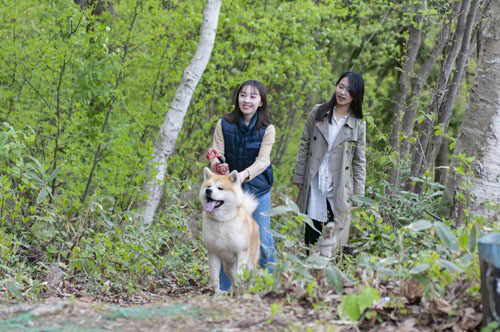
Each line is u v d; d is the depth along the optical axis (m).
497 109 5.11
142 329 3.32
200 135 9.27
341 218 5.55
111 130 7.73
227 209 4.98
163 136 7.37
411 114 9.05
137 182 6.93
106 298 5.10
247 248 5.11
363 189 5.86
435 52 9.27
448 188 5.41
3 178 5.50
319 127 5.76
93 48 7.31
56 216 5.79
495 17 5.12
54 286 5.05
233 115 5.61
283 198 9.95
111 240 6.05
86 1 9.16
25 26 7.88
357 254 5.05
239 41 9.34
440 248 3.88
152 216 7.21
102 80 7.71
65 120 7.38
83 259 5.43
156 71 9.03
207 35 7.50
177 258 6.34
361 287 3.76
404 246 4.74
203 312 3.63
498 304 2.91
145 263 5.88
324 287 3.84
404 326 3.21
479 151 5.15
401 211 5.52
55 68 7.51
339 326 3.30
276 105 11.33
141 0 7.98
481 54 5.24
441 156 11.13
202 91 9.46
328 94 12.06
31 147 7.53
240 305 3.77
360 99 5.68
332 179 5.70
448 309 3.24
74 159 6.96
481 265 3.01
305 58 10.53
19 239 5.76
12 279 4.86
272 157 13.51
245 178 5.41
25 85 8.03
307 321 3.40
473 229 3.48
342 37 12.55
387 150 6.59
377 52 14.55
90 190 7.84
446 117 7.66
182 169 9.28
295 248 4.62
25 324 3.40
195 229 8.30
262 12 9.54
